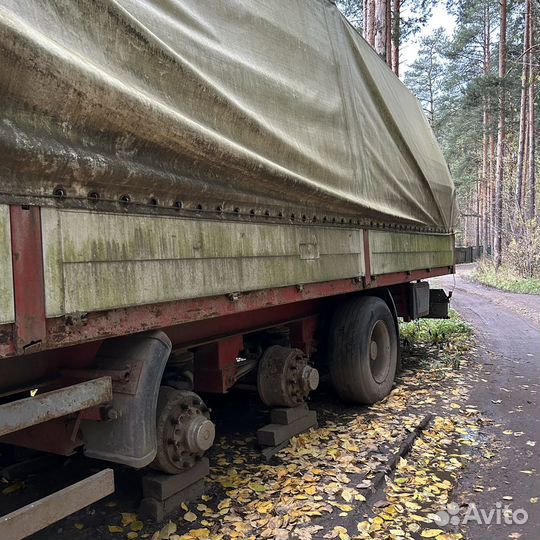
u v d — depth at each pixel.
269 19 3.50
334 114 4.21
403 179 5.79
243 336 4.48
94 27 2.18
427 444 4.58
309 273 3.85
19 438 2.74
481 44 33.47
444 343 9.35
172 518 3.22
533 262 23.52
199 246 2.77
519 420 5.29
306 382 4.46
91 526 3.15
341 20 4.62
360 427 4.90
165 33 2.59
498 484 3.89
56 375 2.58
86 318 2.16
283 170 3.30
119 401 2.61
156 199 2.51
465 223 53.84
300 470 3.97
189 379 3.51
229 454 4.30
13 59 1.80
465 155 42.28
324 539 3.07
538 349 9.14
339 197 4.11
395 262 5.66
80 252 2.12
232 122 2.95
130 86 2.31
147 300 2.43
